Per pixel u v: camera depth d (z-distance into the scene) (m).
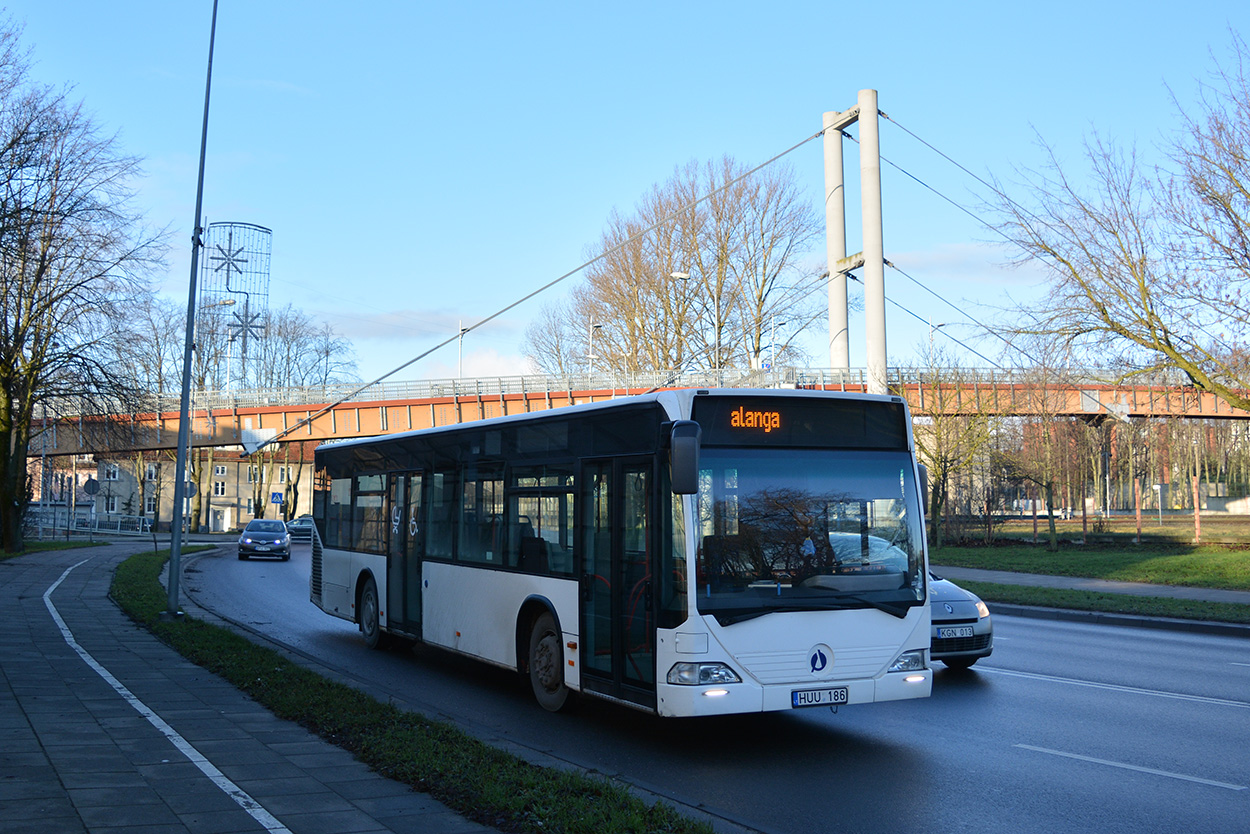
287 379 68.06
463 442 11.62
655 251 56.06
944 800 6.61
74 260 32.56
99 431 36.66
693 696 7.40
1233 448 84.00
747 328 55.53
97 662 11.74
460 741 7.39
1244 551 33.94
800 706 7.67
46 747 7.20
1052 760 7.69
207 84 17.83
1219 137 22.08
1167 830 5.99
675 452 7.22
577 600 9.00
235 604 20.70
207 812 5.68
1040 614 19.08
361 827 5.47
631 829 5.36
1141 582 24.09
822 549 7.99
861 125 31.59
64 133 27.06
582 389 46.25
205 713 8.66
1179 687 10.86
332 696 9.15
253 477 73.81
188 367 17.27
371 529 14.45
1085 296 24.31
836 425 8.30
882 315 30.55
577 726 9.02
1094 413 35.19
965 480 47.88
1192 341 23.44
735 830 5.83
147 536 57.19
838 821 6.16
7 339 32.72
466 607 11.24
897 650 8.07
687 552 7.57
